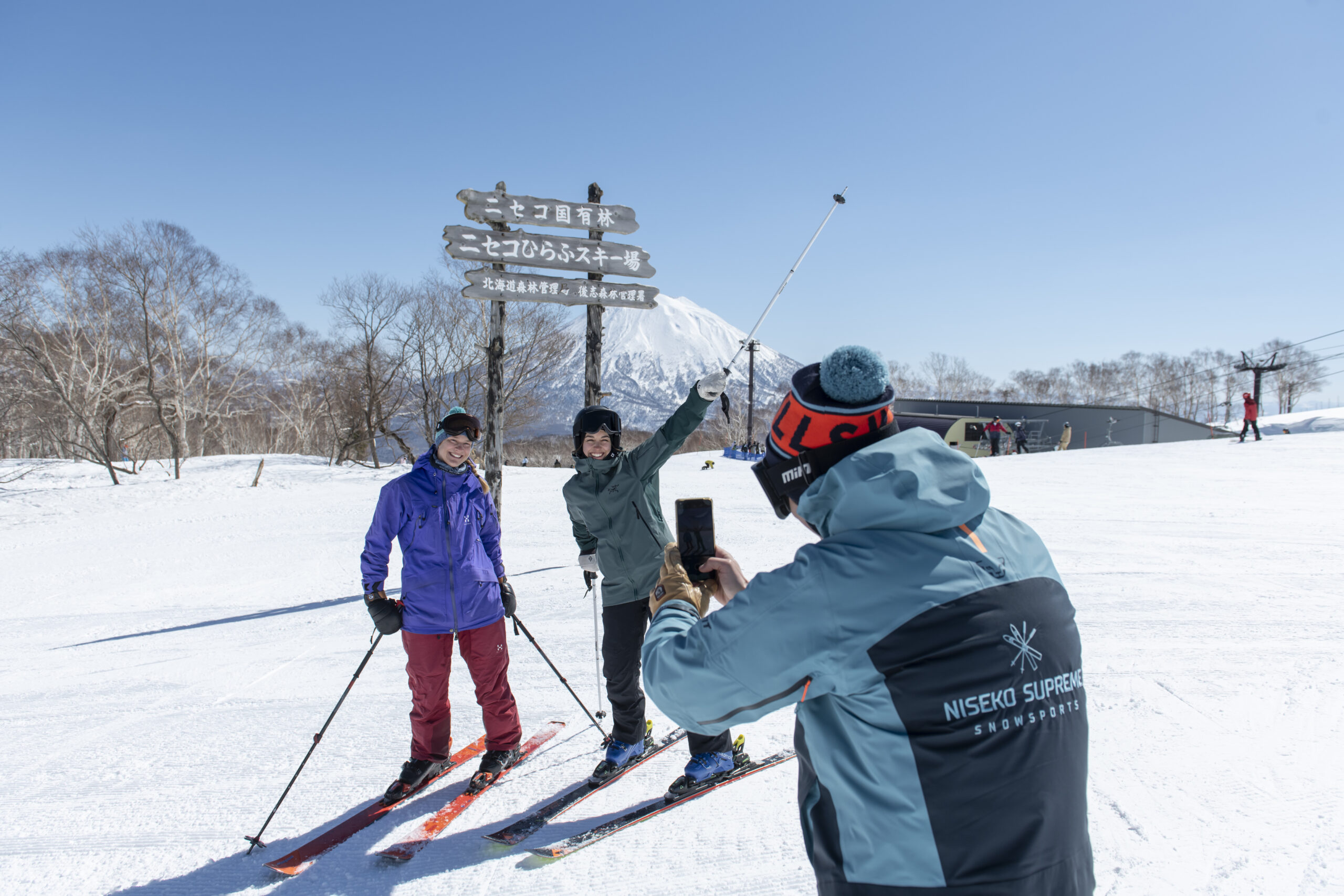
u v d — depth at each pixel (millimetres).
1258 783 2678
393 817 2838
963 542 1042
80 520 14141
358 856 2561
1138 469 15180
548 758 3283
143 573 9086
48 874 2525
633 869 2395
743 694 1087
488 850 2570
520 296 6898
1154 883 2133
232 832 2775
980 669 968
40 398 27047
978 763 958
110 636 6230
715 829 2598
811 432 1145
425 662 2963
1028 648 1007
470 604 2979
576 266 7000
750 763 3061
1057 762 1000
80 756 3553
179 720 4039
